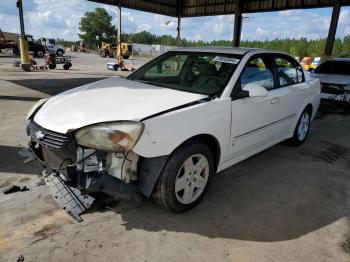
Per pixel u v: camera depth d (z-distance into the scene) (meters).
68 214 2.90
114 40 49.22
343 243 2.72
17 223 2.74
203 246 2.57
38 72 15.18
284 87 4.32
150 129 2.52
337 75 8.65
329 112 8.60
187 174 2.92
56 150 2.67
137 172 2.67
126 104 2.80
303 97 4.81
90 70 18.23
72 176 2.62
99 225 2.77
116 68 18.81
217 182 3.77
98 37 80.38
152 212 3.02
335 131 6.53
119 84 3.55
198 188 3.11
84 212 2.96
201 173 3.11
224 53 3.78
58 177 2.78
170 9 20.42
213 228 2.82
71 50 52.50
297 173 4.17
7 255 2.35
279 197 3.48
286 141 5.22
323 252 2.59
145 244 2.56
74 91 3.32
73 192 2.79
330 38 13.95
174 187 2.80
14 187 3.36
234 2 17.95
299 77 4.87
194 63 3.79
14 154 4.24
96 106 2.79
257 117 3.69
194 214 3.03
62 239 2.56
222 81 3.36
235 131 3.36
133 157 2.58
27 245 2.47
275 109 4.05
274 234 2.79
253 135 3.73
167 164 2.72
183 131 2.73
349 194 3.64
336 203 3.42
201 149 2.96
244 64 3.54
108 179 2.55
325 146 5.41
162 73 3.92
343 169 4.40
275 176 4.03
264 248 2.60
